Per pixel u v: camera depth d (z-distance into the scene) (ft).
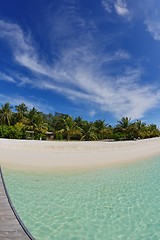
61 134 163.94
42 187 35.06
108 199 31.01
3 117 159.12
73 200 29.71
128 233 21.16
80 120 183.93
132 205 28.99
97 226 22.30
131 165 66.64
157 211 27.02
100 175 47.78
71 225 22.12
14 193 31.14
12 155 67.82
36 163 58.13
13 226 13.76
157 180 45.34
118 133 183.83
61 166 56.39
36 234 19.75
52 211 25.43
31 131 136.87
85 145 96.94
